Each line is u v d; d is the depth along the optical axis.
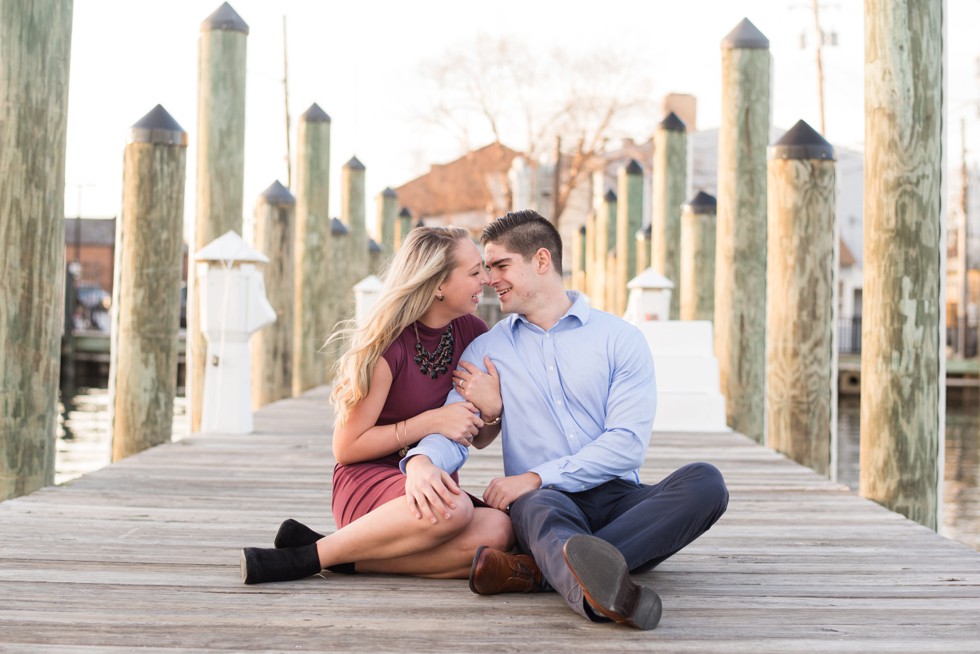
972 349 33.62
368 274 16.38
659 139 12.04
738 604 2.97
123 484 5.02
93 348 32.12
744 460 6.30
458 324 3.38
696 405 7.91
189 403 8.40
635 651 2.54
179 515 4.25
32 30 4.61
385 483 3.14
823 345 6.73
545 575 2.83
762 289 8.10
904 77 4.83
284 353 10.74
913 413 4.91
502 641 2.60
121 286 6.93
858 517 4.43
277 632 2.65
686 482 2.99
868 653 2.55
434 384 3.24
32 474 4.74
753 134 8.05
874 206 4.92
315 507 4.48
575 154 37.69
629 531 2.94
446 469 3.11
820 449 6.74
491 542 3.08
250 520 4.16
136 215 6.86
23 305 4.64
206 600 2.93
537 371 3.21
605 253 18.84
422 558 3.12
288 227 10.69
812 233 6.70
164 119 6.91
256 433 7.39
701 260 9.86
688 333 8.00
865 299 5.02
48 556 3.46
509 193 39.38
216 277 7.24
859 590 3.14
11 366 4.64
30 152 4.62
